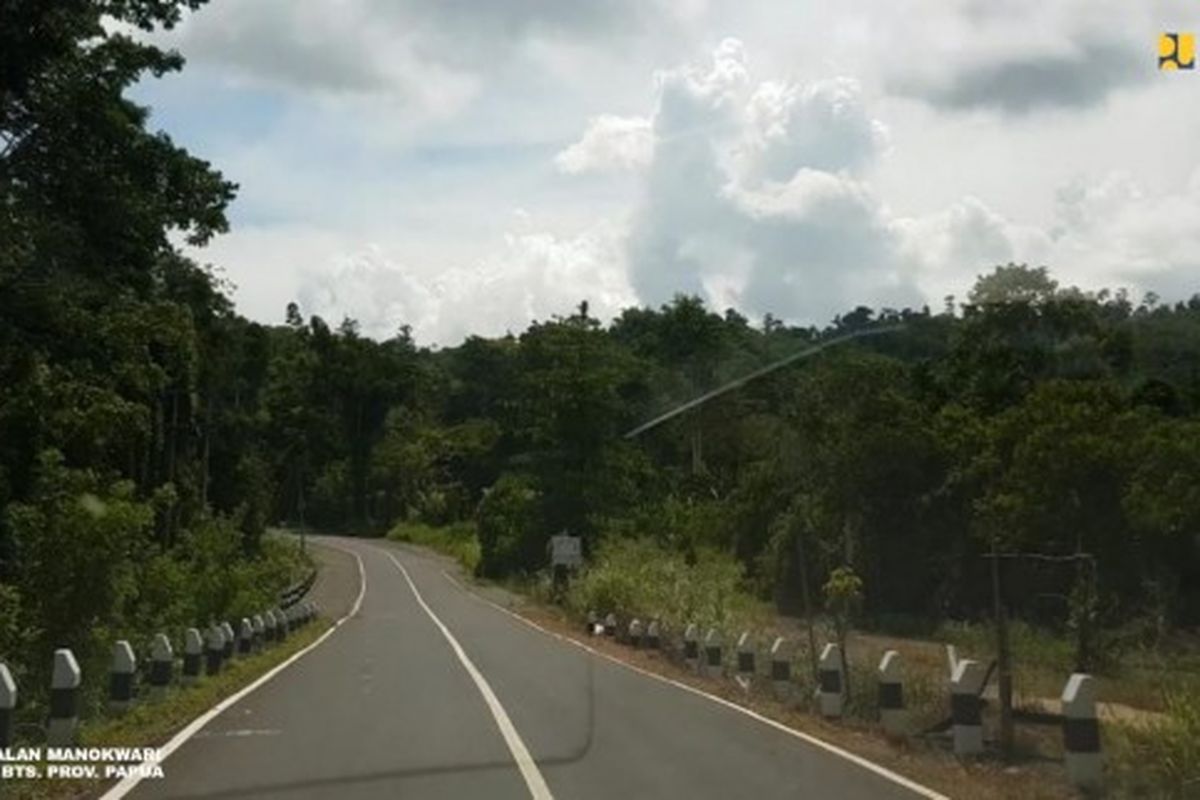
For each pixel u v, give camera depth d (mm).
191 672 19812
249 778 10836
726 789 10648
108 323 27281
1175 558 25438
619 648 30391
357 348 118688
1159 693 16500
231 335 58469
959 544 31188
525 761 12000
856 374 33719
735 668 22453
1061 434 26078
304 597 50938
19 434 25547
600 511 60031
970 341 32938
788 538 33562
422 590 64188
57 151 25750
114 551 20469
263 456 99500
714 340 41562
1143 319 32781
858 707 16391
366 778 10914
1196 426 26797
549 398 61125
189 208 27438
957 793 10703
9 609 18391
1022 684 18234
